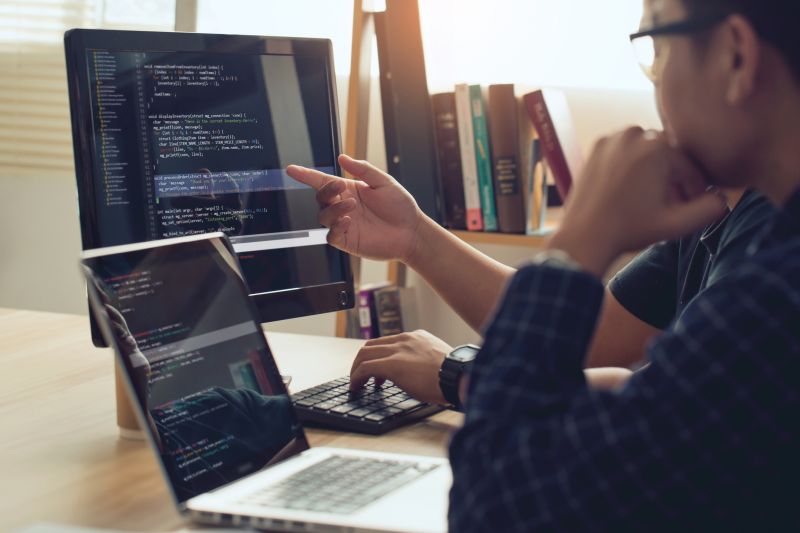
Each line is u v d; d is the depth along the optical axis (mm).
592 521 627
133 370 878
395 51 2135
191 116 1214
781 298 607
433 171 2141
